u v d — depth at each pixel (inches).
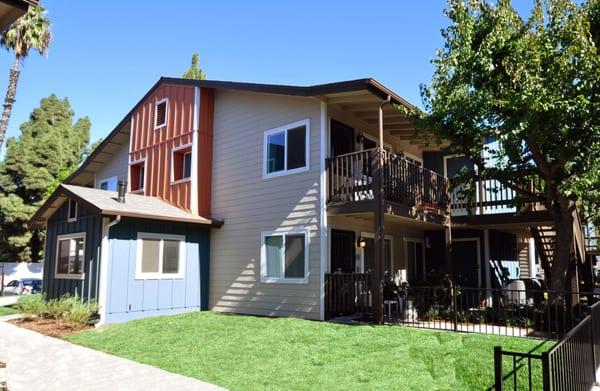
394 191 421.7
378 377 244.8
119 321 447.2
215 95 577.3
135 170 667.4
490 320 392.5
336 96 437.1
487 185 509.7
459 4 374.6
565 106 321.4
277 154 484.1
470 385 231.6
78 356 311.1
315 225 433.4
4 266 1030.4
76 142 1359.5
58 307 433.7
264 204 487.5
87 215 479.5
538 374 239.8
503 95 350.9
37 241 1192.8
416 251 620.1
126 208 467.8
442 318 406.9
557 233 381.1
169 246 501.4
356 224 487.2
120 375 261.4
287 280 449.1
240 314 478.3
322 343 317.4
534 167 387.9
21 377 259.4
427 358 275.0
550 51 344.5
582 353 204.1
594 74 322.3
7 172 1178.0
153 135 629.3
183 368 273.3
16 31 627.2
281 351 301.9
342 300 424.5
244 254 501.0
